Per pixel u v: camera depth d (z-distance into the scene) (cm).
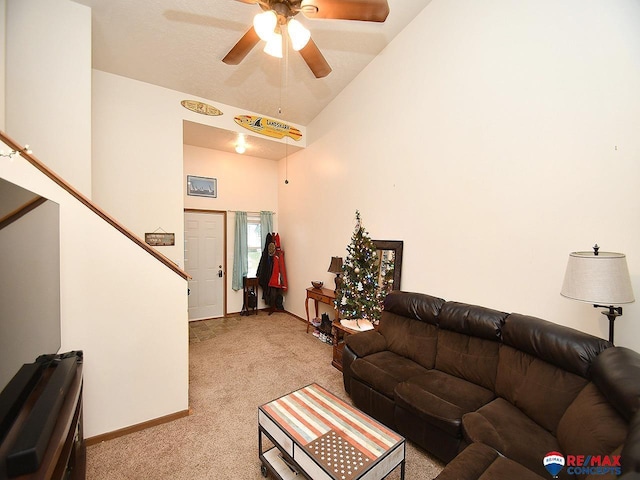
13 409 108
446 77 271
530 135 213
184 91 372
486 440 150
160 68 328
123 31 275
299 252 517
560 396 161
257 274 552
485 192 242
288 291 554
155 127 355
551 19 201
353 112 385
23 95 226
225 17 268
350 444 146
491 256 238
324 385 287
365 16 184
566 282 159
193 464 186
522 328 192
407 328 272
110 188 329
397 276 317
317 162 462
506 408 179
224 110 407
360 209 377
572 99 191
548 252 204
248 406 250
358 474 127
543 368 176
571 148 192
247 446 203
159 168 357
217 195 519
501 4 229
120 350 208
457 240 264
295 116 459
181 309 233
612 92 174
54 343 164
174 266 228
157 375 223
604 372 134
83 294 194
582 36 186
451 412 178
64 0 239
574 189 191
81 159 245
